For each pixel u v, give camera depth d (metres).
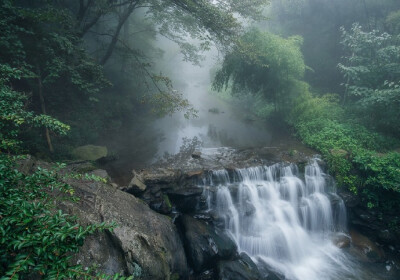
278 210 9.40
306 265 8.23
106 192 6.14
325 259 8.52
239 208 8.95
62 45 8.56
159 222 6.31
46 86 11.92
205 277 6.79
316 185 10.33
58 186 2.87
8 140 3.41
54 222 2.09
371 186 9.80
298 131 14.49
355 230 9.93
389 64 12.23
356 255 8.73
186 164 10.42
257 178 10.09
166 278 5.15
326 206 9.77
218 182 9.51
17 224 1.98
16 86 10.89
